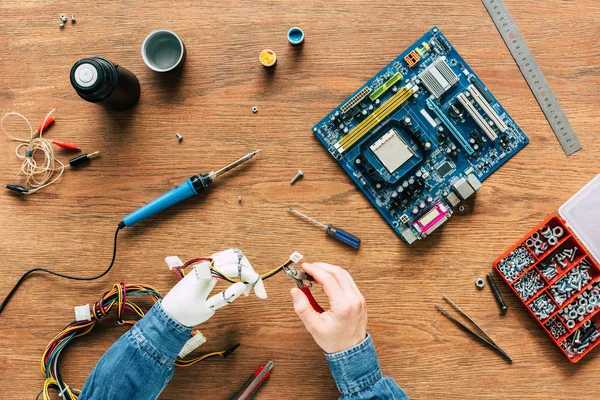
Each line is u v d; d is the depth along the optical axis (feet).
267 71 5.09
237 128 5.09
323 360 4.99
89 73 4.49
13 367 4.98
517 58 5.05
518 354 4.98
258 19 5.09
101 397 4.14
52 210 5.08
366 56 5.08
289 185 5.07
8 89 5.10
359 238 5.02
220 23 5.10
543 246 4.92
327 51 5.09
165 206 4.91
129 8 5.11
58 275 4.98
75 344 4.98
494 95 5.05
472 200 5.03
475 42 5.06
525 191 5.02
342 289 4.47
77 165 5.09
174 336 4.26
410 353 5.00
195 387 5.00
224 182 5.07
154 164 5.09
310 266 4.58
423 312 5.02
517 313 4.99
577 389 4.95
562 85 5.04
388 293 5.02
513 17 5.06
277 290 5.02
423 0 5.08
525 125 5.03
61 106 5.11
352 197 5.05
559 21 5.06
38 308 5.03
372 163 5.01
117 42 5.11
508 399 4.97
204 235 5.06
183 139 5.09
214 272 4.34
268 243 5.06
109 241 5.06
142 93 5.09
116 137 5.11
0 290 5.05
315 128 5.03
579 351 4.86
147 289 4.81
